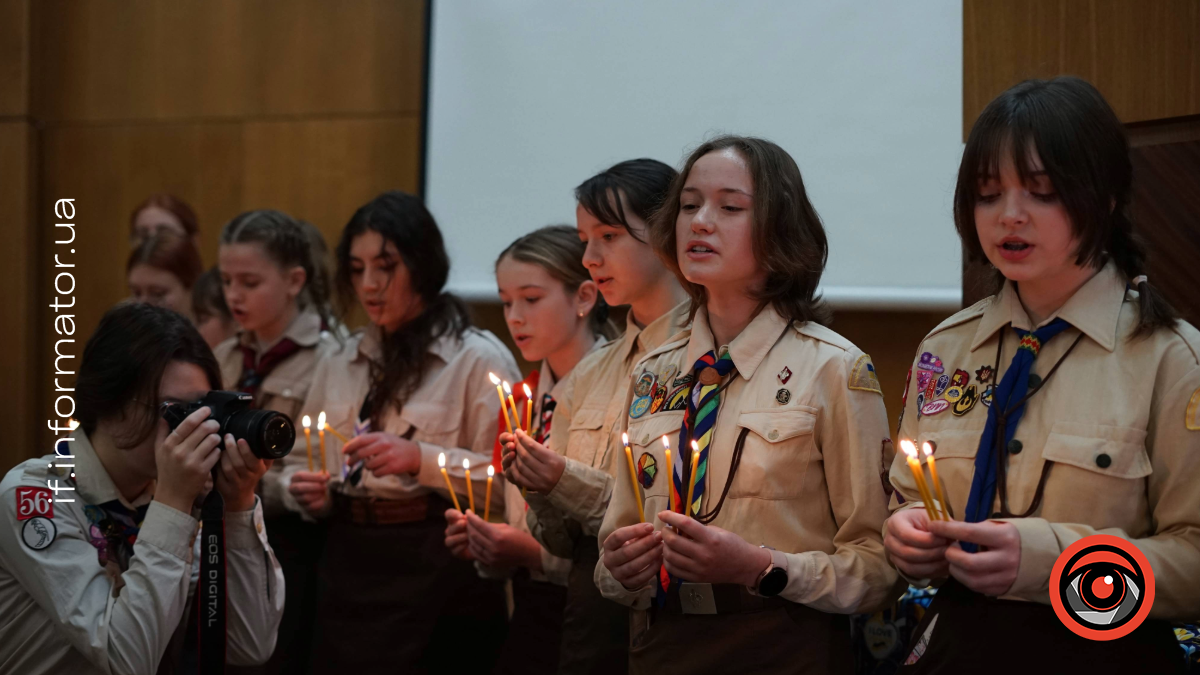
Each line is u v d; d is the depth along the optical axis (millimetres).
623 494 1597
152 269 3312
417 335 2467
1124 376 1192
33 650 1534
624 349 1954
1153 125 1771
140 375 1580
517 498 2201
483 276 3615
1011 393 1255
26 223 4129
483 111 3646
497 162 3621
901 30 3115
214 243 3998
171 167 4070
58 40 4207
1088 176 1185
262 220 2732
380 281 2441
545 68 3570
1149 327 1195
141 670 1472
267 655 1725
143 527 1515
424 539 2330
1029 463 1213
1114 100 1802
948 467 1280
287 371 2703
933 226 3072
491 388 2428
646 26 3441
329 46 3898
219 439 1545
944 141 3064
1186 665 1249
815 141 3203
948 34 3064
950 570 1142
